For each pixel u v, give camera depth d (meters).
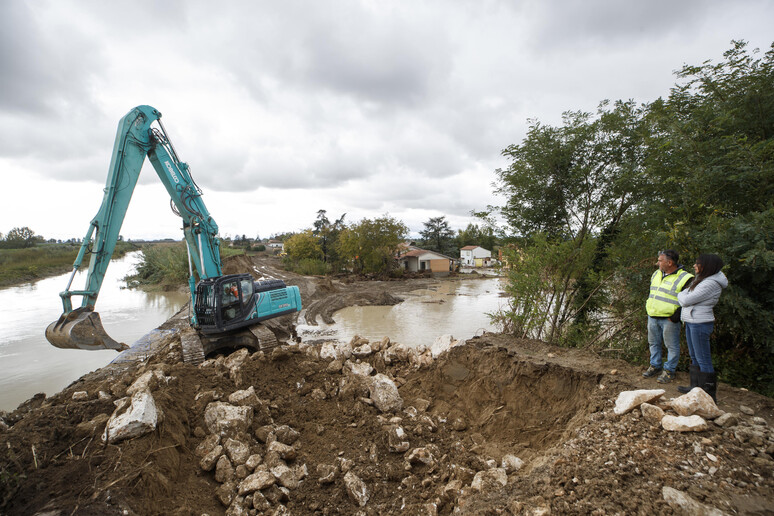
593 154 10.05
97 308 24.09
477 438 5.70
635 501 3.06
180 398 5.67
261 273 44.38
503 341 7.94
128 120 10.30
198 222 11.98
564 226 10.56
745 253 5.23
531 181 10.48
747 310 5.50
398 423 5.85
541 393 6.08
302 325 20.89
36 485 3.72
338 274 51.88
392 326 20.72
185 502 4.05
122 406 4.74
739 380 6.11
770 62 6.61
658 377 5.48
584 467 3.62
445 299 31.02
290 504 4.26
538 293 8.62
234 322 11.63
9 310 22.94
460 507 3.70
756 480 3.22
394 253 49.62
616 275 7.70
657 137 7.50
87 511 3.39
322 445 5.36
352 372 7.53
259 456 4.80
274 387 6.87
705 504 2.97
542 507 3.10
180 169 11.87
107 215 9.71
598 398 5.13
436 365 7.75
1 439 4.19
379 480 4.61
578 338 8.72
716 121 6.53
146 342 13.99
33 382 11.20
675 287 5.21
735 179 5.90
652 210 7.46
